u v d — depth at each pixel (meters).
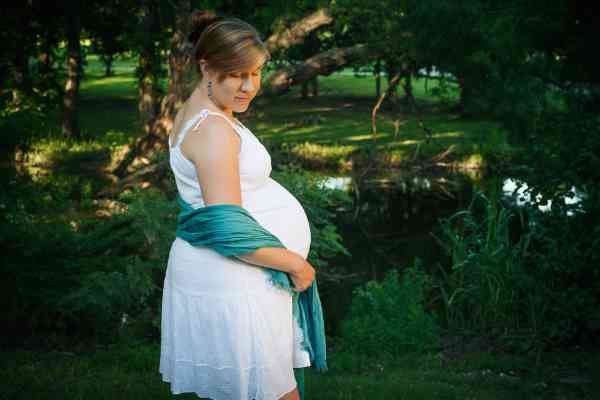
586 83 10.44
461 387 4.33
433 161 17.97
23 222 5.95
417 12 11.62
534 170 6.30
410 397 3.88
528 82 10.91
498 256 6.43
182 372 2.38
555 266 5.80
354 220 13.42
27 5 17.62
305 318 2.49
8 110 13.80
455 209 14.15
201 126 2.22
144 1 16.81
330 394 3.83
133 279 6.05
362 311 6.39
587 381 4.67
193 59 2.29
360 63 14.36
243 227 2.17
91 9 21.47
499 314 6.24
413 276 6.89
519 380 4.69
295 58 16.75
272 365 2.31
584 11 11.03
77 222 8.66
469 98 12.04
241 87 2.22
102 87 41.72
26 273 5.70
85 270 5.94
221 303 2.27
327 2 13.96
